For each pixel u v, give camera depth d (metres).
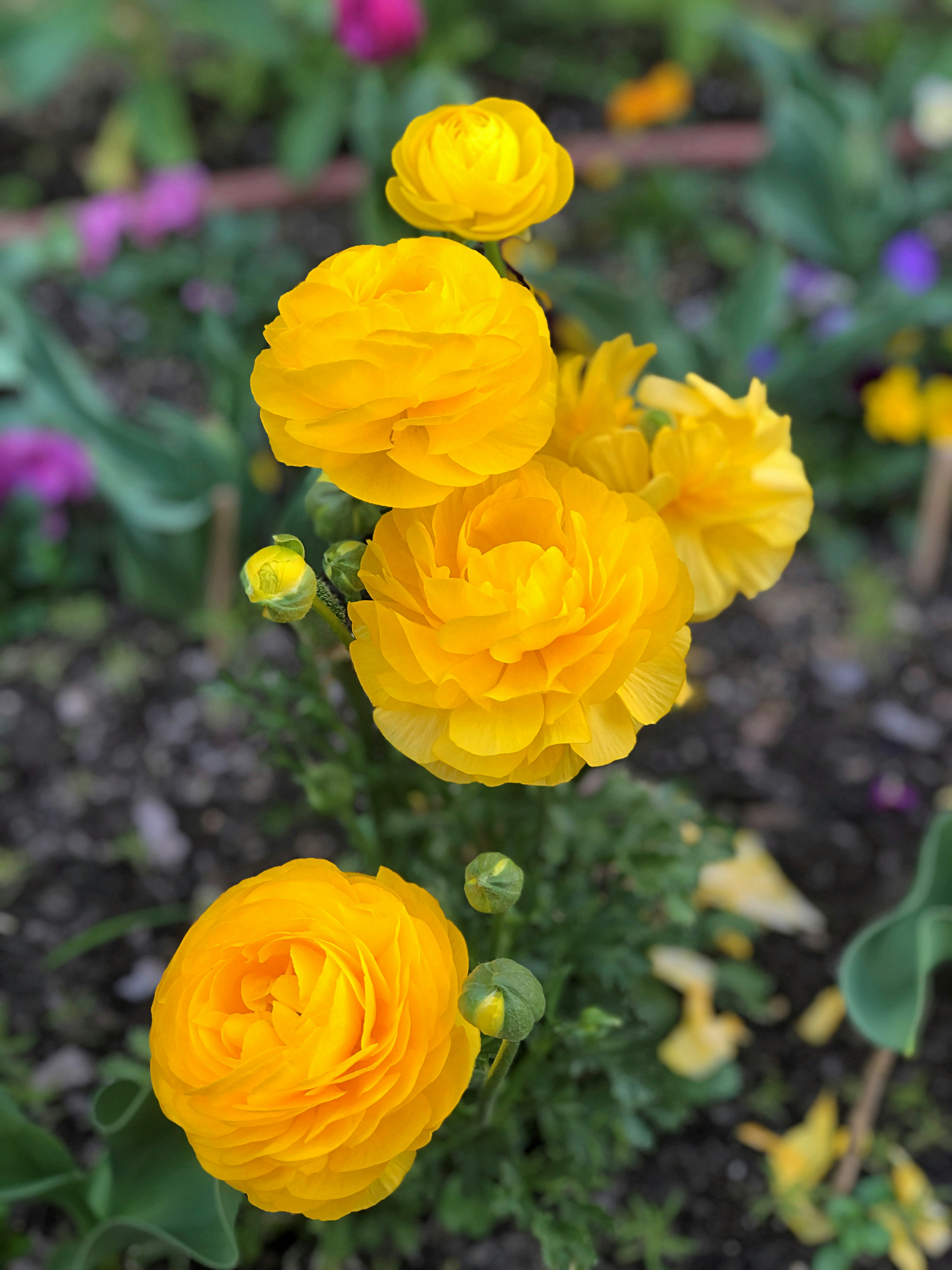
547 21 1.27
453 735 0.29
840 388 0.88
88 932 0.63
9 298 0.68
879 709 0.75
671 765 0.72
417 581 0.30
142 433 0.70
